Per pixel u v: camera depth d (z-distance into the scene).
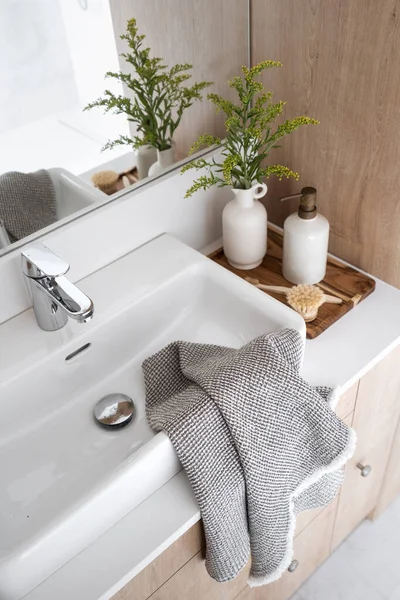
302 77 1.24
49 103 1.06
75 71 1.06
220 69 1.29
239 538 1.06
